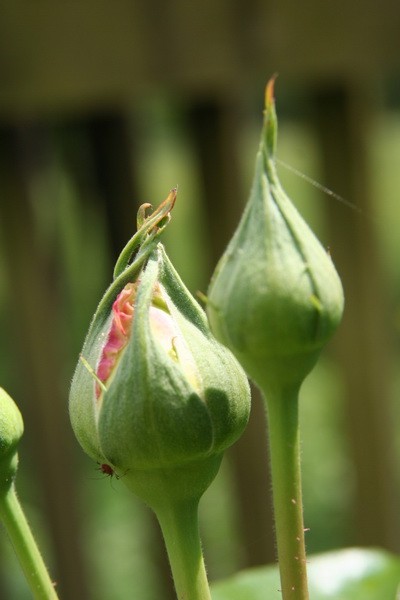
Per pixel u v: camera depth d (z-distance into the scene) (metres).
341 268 0.57
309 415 0.96
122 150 0.54
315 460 0.87
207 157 0.52
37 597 0.27
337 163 0.55
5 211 0.49
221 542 0.74
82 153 0.56
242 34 0.48
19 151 0.49
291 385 0.25
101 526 0.80
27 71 0.45
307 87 0.55
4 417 0.27
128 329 0.25
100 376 0.25
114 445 0.25
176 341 0.25
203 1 0.47
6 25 0.45
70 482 0.52
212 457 0.26
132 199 0.55
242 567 0.56
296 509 0.26
